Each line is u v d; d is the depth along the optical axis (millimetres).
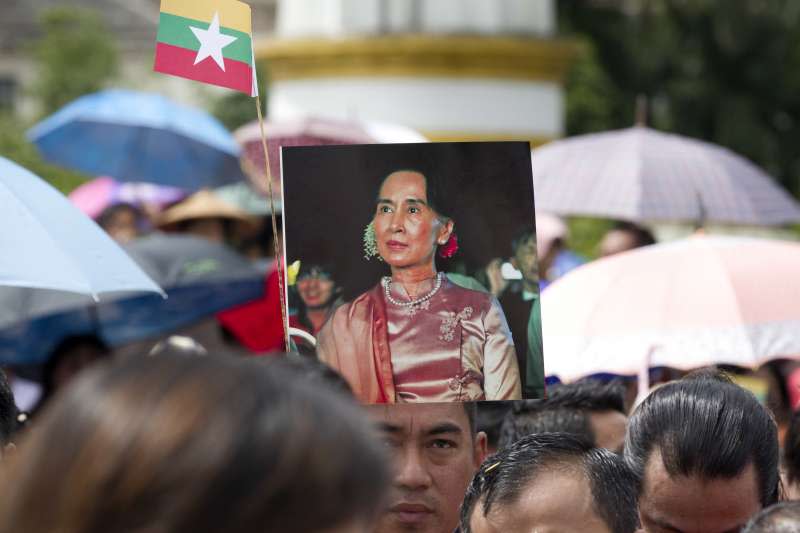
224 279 15023
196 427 2748
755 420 6777
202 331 15555
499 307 7512
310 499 2791
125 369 2871
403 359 7441
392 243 7469
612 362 10383
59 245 8445
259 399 2824
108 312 14938
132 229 19938
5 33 66000
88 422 2783
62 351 14266
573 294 11047
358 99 22344
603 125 47156
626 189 16578
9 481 2842
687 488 6684
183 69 7656
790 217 16969
